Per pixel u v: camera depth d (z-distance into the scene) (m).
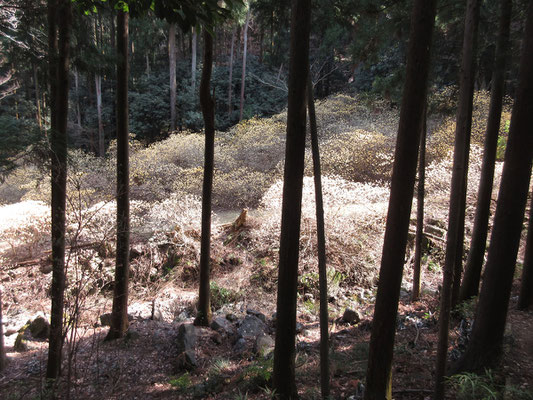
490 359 3.12
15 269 7.59
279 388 3.08
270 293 6.57
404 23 4.11
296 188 2.78
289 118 2.73
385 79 5.16
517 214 2.93
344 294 6.33
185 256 7.43
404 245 2.34
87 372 4.25
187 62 20.27
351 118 13.06
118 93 4.73
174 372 4.36
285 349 3.01
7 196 11.38
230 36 22.00
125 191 4.94
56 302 3.58
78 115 19.09
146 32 18.30
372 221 7.28
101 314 5.70
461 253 4.42
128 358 4.62
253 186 10.87
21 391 3.91
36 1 3.51
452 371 3.33
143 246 7.58
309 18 2.61
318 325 5.41
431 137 9.96
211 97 4.78
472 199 7.77
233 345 4.90
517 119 2.87
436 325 4.76
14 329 5.84
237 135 14.14
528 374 3.15
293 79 2.67
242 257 7.39
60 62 3.47
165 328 5.43
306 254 6.83
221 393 3.71
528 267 4.60
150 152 12.80
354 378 3.78
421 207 5.43
